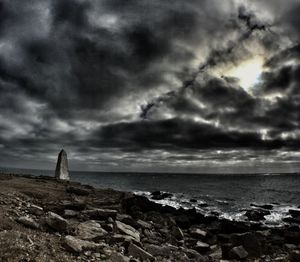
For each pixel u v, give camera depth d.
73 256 8.16
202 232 18.39
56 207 14.63
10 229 9.09
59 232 10.35
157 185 87.88
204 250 14.80
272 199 52.72
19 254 7.11
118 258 8.81
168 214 24.48
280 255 14.52
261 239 16.33
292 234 18.77
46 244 8.45
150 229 16.41
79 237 10.42
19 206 12.80
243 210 36.12
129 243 10.91
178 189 72.06
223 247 13.95
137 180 124.62
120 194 25.02
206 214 32.62
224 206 40.06
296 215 33.03
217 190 71.62
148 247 11.81
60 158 31.95
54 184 24.38
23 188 18.72
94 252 8.92
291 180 142.25
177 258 11.46
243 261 13.05
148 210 24.67
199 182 115.38
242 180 141.12
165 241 14.74
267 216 32.41
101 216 14.86
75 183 27.94
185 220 22.25
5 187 17.62
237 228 20.69
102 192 24.78
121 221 15.45
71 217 13.88
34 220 10.86
